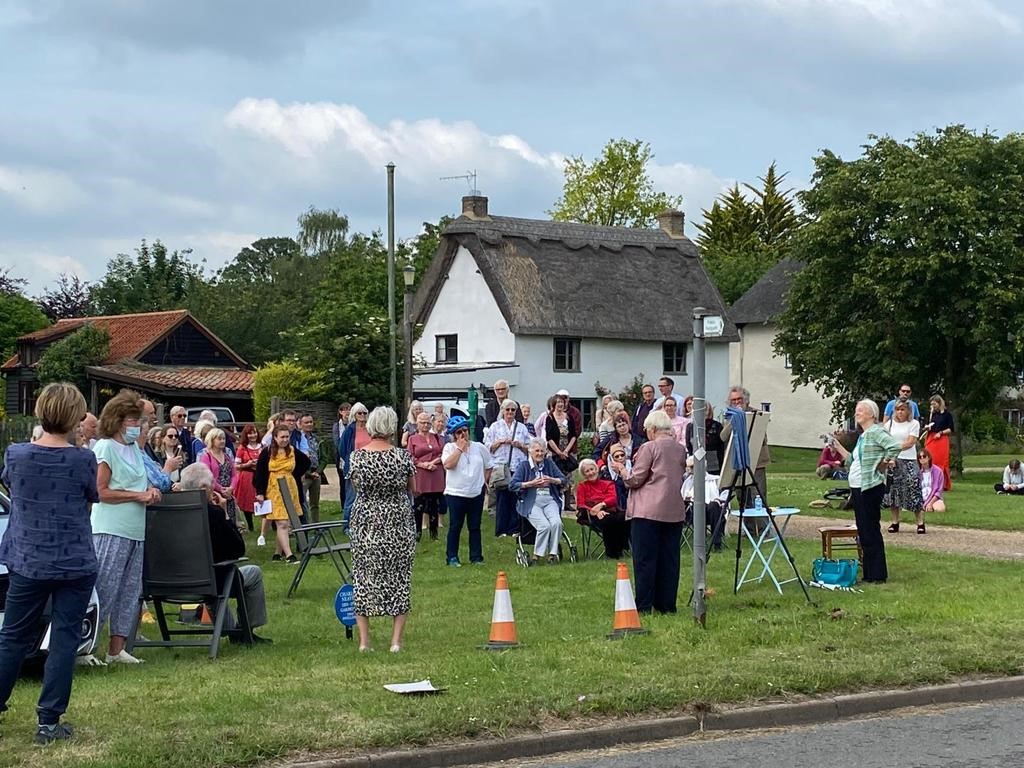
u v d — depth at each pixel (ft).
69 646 25.62
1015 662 32.45
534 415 173.68
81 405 26.61
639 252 191.42
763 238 320.09
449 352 181.68
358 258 231.91
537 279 177.17
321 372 136.56
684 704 28.53
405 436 65.31
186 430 62.75
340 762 24.38
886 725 28.58
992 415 193.06
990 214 129.90
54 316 253.65
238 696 28.73
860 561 49.67
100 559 33.94
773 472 144.36
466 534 67.62
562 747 26.35
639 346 184.65
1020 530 66.90
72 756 23.88
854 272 138.31
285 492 49.16
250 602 38.19
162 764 23.45
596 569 53.26
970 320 133.28
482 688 29.32
